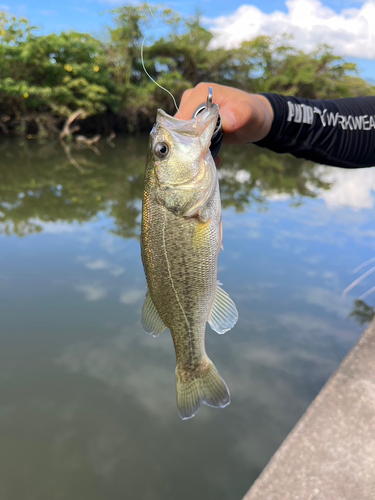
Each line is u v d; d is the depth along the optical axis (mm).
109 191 1929
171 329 313
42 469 472
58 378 604
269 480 307
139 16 3957
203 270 306
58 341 691
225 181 2238
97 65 3660
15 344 675
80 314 778
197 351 317
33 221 1396
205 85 325
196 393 314
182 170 297
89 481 459
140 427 528
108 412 547
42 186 1961
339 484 300
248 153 3783
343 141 349
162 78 4219
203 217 301
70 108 3627
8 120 3467
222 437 516
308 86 5402
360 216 1486
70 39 3389
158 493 446
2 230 1277
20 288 870
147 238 305
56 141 3521
